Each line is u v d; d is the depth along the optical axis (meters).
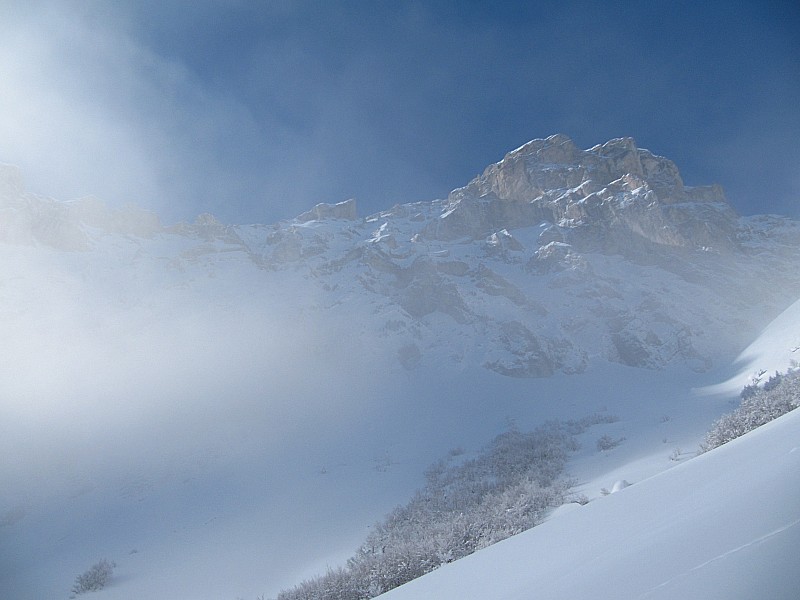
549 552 4.22
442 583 4.90
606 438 49.38
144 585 42.31
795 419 5.85
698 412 55.88
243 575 40.22
